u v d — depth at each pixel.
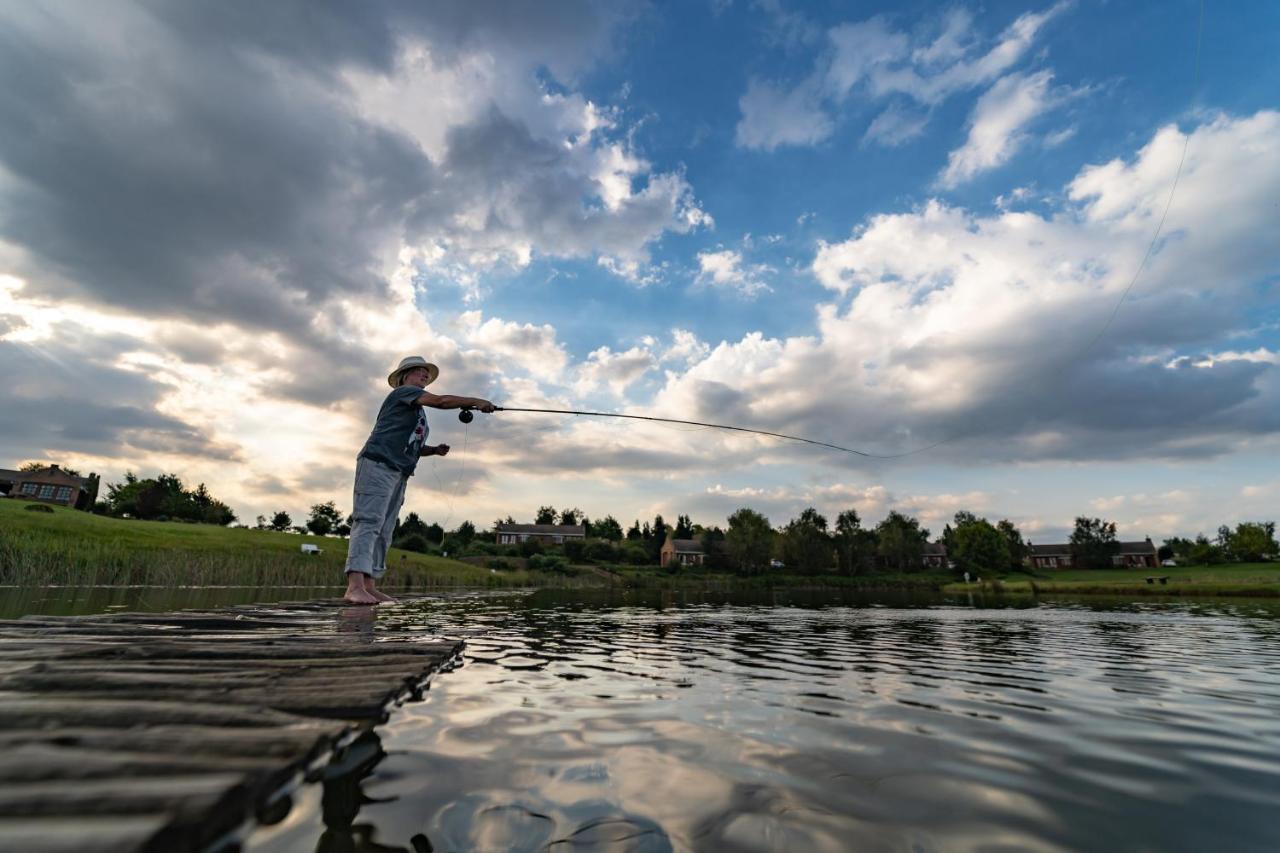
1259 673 3.55
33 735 1.27
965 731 2.03
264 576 18.23
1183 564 87.56
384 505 6.54
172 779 1.02
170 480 58.25
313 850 1.04
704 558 77.38
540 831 1.16
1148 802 1.40
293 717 1.51
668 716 2.15
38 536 19.20
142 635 3.20
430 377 7.13
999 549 81.69
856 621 8.10
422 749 1.65
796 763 1.64
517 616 7.07
